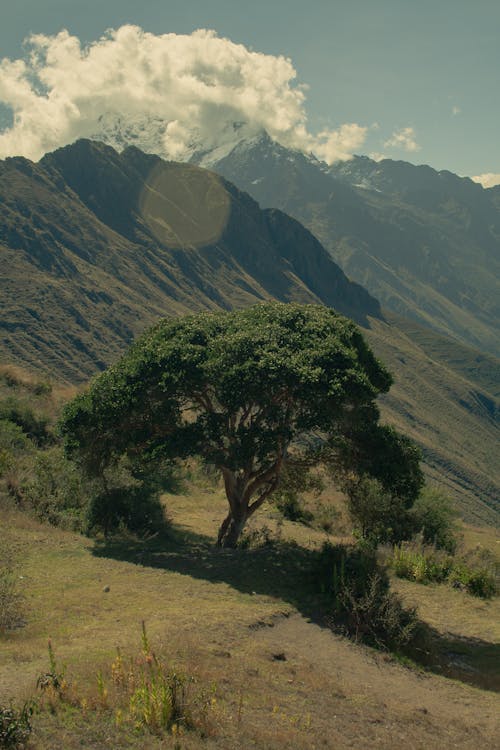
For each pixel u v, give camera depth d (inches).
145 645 344.5
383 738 344.8
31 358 5649.6
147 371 771.4
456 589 799.7
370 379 832.9
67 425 802.2
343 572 625.9
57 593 541.3
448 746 354.3
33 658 372.2
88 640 418.3
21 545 687.1
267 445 718.5
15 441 1157.1
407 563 826.8
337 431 764.0
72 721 289.0
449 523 1044.5
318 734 329.1
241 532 884.0
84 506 878.4
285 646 488.1
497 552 1115.9
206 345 807.1
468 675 522.0
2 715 263.1
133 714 303.4
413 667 510.3
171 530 896.9
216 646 436.8
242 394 725.9
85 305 7003.0
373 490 932.6
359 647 528.1
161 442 798.5
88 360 6117.1
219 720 315.9
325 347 728.3
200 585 627.8
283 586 662.5
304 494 1337.4
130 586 593.3
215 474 1439.5
